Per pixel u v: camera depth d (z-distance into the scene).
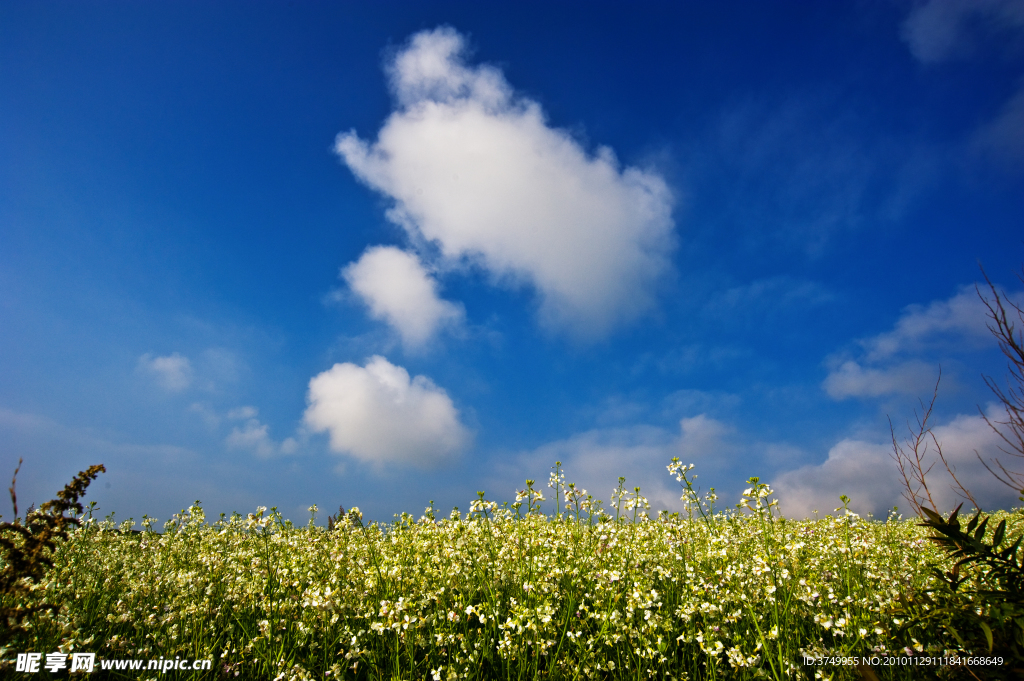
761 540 7.14
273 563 7.31
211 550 8.01
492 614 5.44
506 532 7.31
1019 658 3.59
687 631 5.14
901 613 4.61
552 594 5.84
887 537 8.12
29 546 4.18
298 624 5.31
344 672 5.08
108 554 8.59
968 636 3.94
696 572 6.04
